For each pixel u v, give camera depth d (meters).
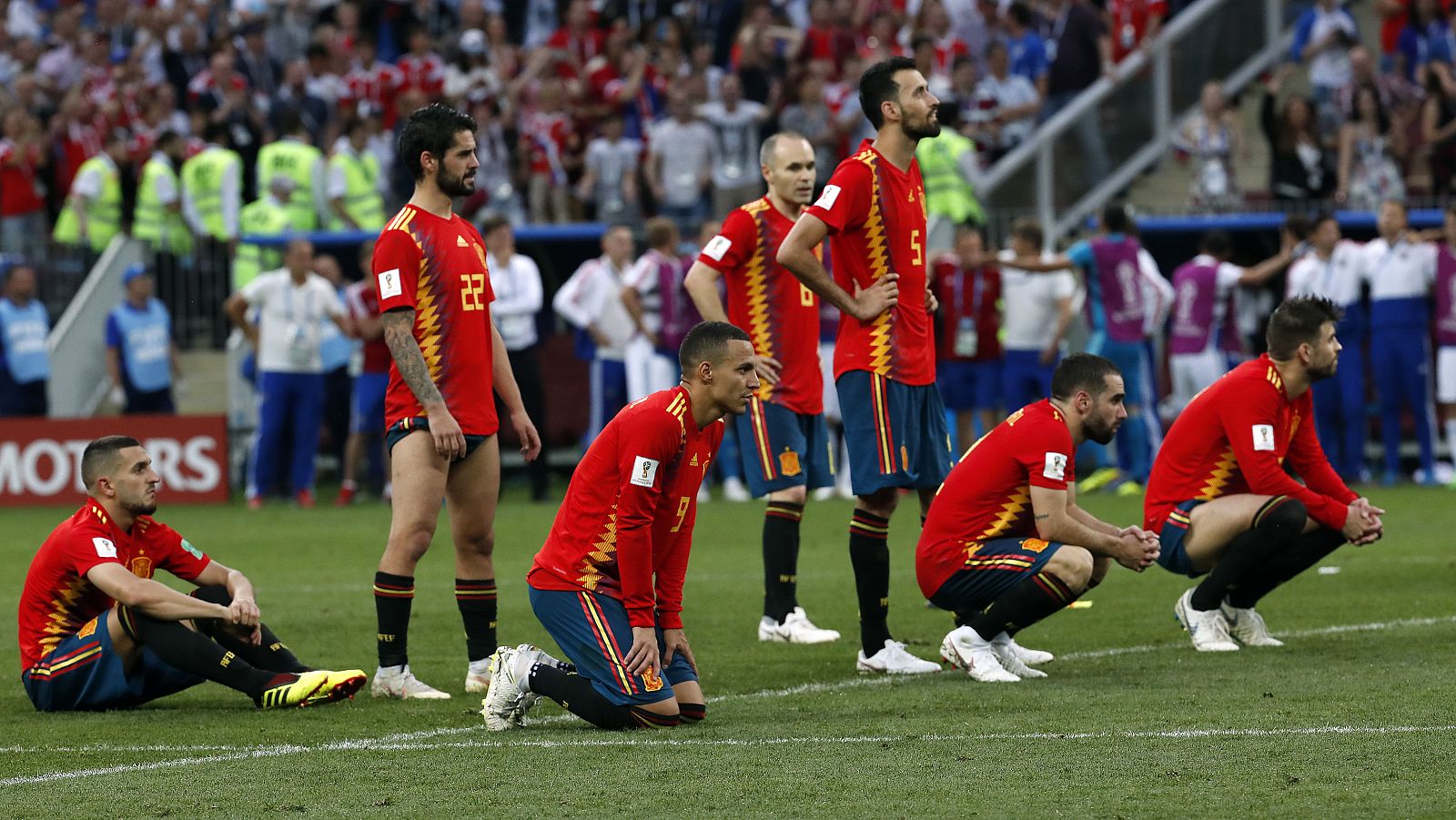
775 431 30.50
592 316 57.91
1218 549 27.75
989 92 69.62
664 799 17.91
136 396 63.84
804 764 19.53
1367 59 65.00
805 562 41.81
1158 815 16.89
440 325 24.98
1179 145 67.44
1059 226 64.00
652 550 22.33
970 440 58.16
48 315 69.75
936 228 61.09
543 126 70.56
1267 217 60.34
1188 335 57.06
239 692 25.56
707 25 77.25
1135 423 56.28
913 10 77.50
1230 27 70.62
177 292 70.38
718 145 67.56
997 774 18.77
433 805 17.88
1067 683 24.86
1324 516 27.38
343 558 43.78
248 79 74.44
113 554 23.84
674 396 21.55
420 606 35.03
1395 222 56.03
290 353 58.44
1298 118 63.69
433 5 81.25
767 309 30.66
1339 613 31.45
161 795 18.61
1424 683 23.78
